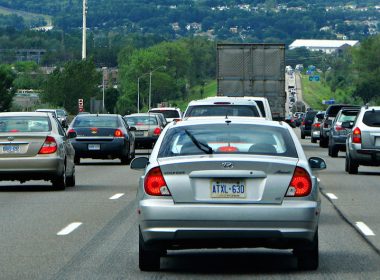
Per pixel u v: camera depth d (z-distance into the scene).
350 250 30.50
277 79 94.38
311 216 25.36
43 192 50.09
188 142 26.44
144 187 25.67
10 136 49.28
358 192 51.22
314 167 29.02
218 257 28.67
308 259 26.44
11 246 31.16
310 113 145.62
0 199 46.12
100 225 36.41
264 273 26.27
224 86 94.81
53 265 27.59
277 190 25.34
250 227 25.16
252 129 27.00
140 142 96.94
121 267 27.23
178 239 25.33
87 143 75.06
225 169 25.33
